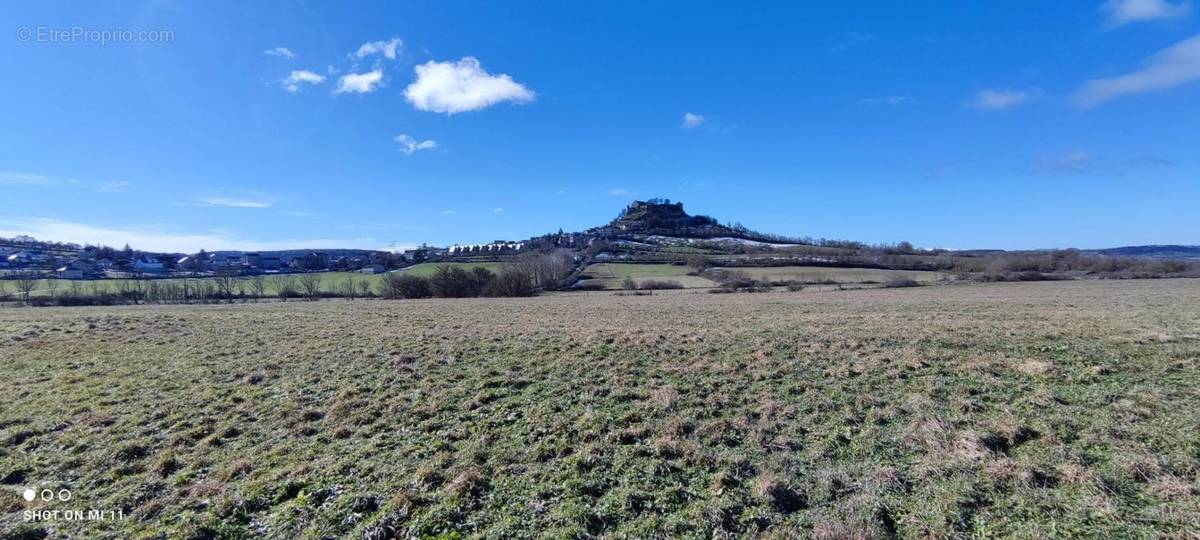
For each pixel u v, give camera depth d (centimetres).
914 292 5181
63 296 5819
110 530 578
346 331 2095
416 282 7450
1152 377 1009
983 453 680
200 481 696
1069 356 1211
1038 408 851
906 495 592
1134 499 555
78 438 859
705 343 1561
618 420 885
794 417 872
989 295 4100
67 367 1435
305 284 7744
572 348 1552
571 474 681
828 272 8175
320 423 918
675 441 770
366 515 595
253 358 1520
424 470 687
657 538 532
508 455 749
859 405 916
